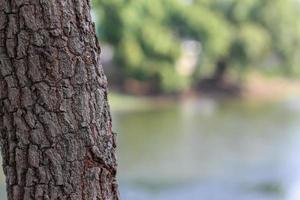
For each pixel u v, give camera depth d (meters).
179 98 39.50
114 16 38.12
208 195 16.05
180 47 39.91
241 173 18.23
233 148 22.69
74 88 2.22
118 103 36.66
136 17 38.69
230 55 42.03
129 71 38.94
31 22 2.17
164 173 18.34
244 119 30.81
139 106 36.22
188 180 17.38
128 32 38.56
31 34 2.18
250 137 25.17
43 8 2.18
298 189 16.39
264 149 22.28
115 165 2.31
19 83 2.20
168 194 16.03
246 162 19.92
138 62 38.91
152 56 39.38
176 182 17.17
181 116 32.31
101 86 2.27
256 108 35.66
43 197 2.23
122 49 38.53
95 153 2.25
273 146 22.86
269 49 43.75
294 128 27.41
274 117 31.39
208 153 21.75
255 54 42.38
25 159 2.23
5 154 2.26
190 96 40.16
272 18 43.56
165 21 40.00
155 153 21.72
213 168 19.05
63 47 2.20
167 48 39.31
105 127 2.28
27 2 2.17
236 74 42.22
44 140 2.21
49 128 2.21
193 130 27.39
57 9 2.19
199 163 19.83
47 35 2.18
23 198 2.25
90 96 2.24
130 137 25.58
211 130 27.27
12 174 2.26
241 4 42.28
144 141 24.47
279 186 16.70
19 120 2.21
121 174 18.20
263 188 16.50
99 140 2.26
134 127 28.45
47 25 2.18
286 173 18.17
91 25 2.26
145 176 17.92
